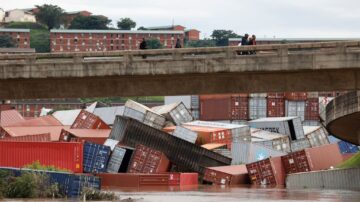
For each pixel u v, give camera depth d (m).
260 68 55.81
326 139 174.25
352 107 81.56
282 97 193.50
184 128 150.62
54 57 58.50
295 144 168.25
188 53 56.72
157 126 162.25
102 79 59.03
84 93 59.56
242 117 191.50
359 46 55.03
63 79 59.00
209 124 163.75
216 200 92.06
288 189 118.25
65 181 91.81
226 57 56.16
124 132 142.38
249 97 191.88
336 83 56.31
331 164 144.12
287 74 56.78
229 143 153.75
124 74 57.38
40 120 173.00
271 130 173.75
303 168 137.12
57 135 161.25
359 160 119.94
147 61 57.12
